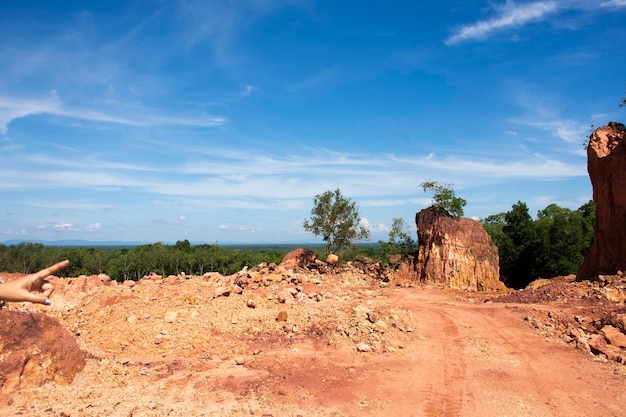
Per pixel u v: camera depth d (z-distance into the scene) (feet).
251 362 34.35
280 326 43.24
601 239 70.85
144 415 23.59
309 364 34.50
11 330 24.63
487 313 53.83
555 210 142.61
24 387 23.95
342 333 41.01
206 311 45.70
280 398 27.84
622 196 66.23
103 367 29.76
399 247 117.29
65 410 22.40
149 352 35.99
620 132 72.79
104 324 41.52
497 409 27.63
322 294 64.28
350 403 27.81
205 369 32.32
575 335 44.21
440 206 100.27
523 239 115.85
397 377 32.89
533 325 47.60
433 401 28.73
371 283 92.48
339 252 120.88
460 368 35.24
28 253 181.37
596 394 30.17
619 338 42.06
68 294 49.62
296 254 101.04
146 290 52.08
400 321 46.19
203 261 189.67
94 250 202.59
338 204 119.14
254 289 68.18
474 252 88.12
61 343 27.17
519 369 35.17
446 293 75.25
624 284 57.93
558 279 77.82
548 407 28.07
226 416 24.70
